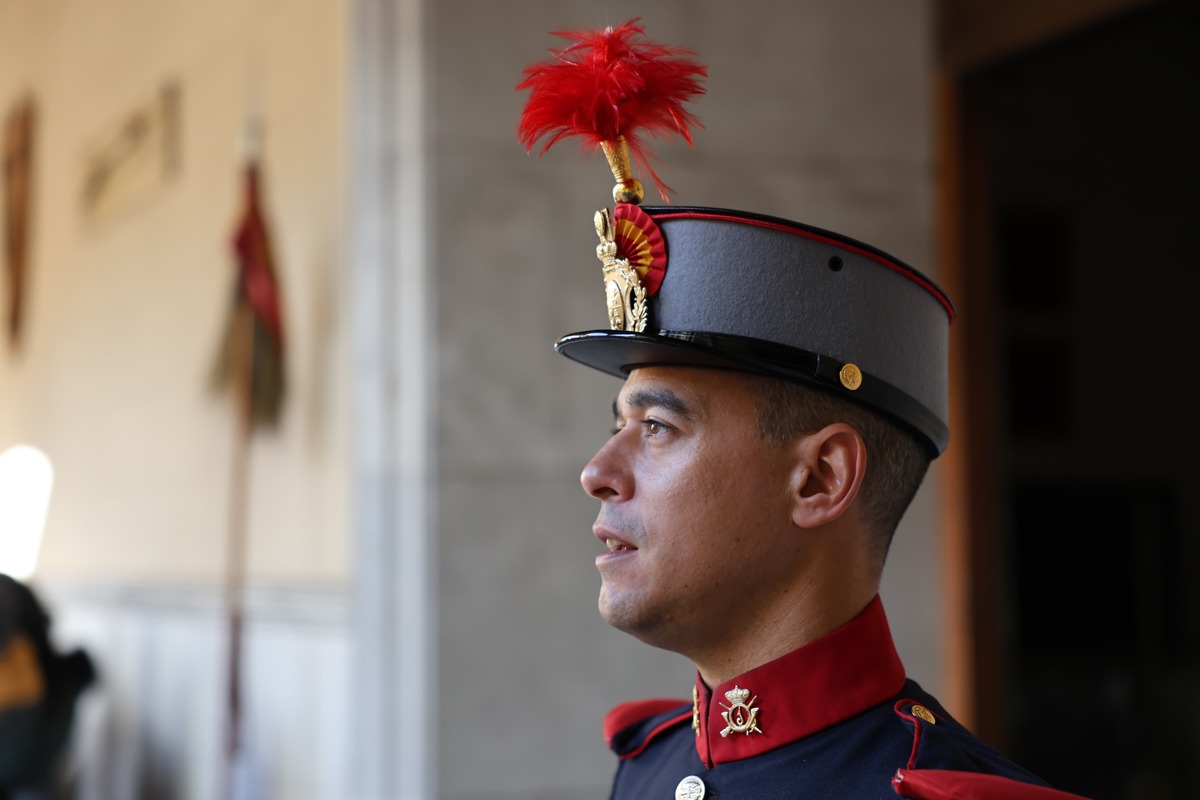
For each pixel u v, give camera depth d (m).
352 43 3.86
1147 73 5.77
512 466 3.56
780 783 1.30
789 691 1.33
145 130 6.21
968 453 3.88
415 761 3.48
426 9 3.60
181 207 5.75
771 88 3.84
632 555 1.36
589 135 1.43
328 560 4.33
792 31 3.87
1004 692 3.83
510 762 3.50
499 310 3.58
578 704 3.55
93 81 7.00
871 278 1.35
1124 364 5.95
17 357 7.98
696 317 1.34
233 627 4.56
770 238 1.34
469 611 3.51
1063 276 5.91
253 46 5.14
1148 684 5.89
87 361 6.84
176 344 5.71
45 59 7.81
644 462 1.36
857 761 1.29
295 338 4.62
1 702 4.91
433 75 3.60
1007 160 5.86
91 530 6.62
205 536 5.29
